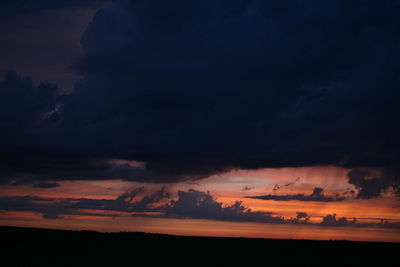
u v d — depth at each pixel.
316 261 60.88
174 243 74.06
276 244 76.25
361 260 62.75
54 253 60.41
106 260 56.69
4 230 76.62
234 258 61.47
